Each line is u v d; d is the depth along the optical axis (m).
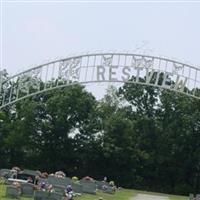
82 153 92.44
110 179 92.50
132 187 93.12
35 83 36.62
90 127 92.56
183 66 34.72
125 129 92.50
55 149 91.62
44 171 90.75
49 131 91.31
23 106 90.75
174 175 96.31
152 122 99.12
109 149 91.62
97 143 92.44
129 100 104.69
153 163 96.38
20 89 36.47
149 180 95.31
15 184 43.75
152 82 36.44
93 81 35.16
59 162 91.62
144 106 104.12
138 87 104.06
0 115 88.81
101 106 93.94
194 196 77.25
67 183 53.59
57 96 91.06
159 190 94.81
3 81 36.69
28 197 43.38
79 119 92.31
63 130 91.56
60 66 35.56
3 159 89.94
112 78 34.97
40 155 91.25
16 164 90.12
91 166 92.38
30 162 90.81
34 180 53.81
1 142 89.94
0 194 42.91
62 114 90.81
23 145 89.62
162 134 98.19
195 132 96.62
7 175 58.44
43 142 91.44
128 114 103.31
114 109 99.56
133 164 93.50
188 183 95.81
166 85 34.84
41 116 91.38
